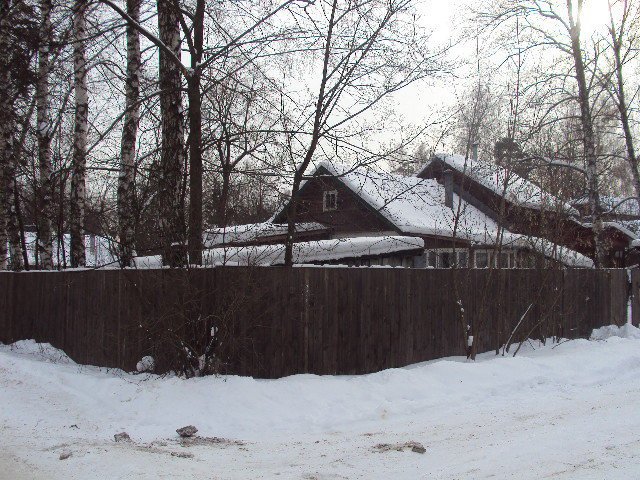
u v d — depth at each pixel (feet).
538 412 25.27
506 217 41.11
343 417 24.16
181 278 27.66
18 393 26.61
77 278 34.19
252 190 31.99
